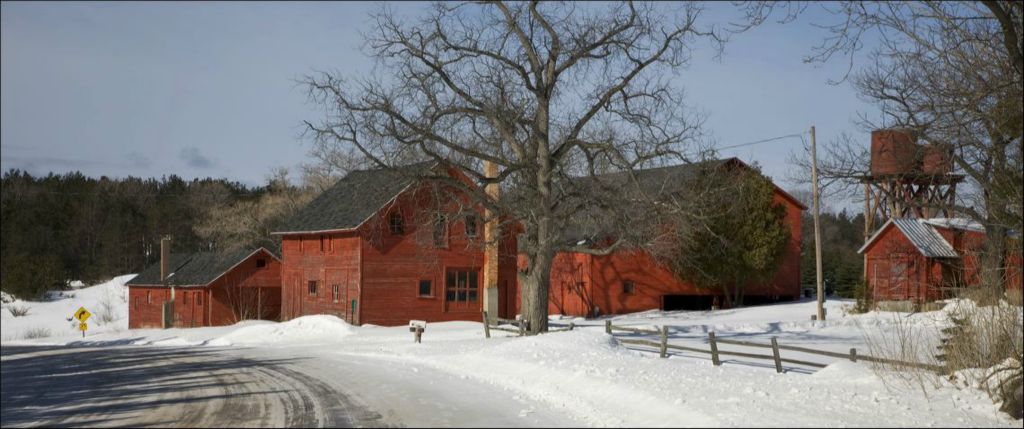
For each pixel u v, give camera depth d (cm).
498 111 2972
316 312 5084
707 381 1677
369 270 4653
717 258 5144
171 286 6312
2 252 9612
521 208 3198
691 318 4584
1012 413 1298
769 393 1516
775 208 5312
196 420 1465
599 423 1323
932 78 1714
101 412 1628
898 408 1360
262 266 6184
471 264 4909
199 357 3098
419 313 4766
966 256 2114
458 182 3150
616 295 5247
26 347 4744
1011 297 1673
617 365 1939
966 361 1630
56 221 10669
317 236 5109
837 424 1212
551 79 3106
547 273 3250
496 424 1337
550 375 1884
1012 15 1380
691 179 3403
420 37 2988
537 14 3044
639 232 3203
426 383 1939
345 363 2567
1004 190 1553
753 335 3475
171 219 10975
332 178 7725
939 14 1501
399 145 2972
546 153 3095
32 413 1664
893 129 1878
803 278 7638
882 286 4578
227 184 11644
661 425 1272
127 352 3688
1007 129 1508
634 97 3111
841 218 12138
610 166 3169
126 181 11719
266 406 1627
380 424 1361
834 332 3506
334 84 2909
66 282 9562
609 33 3045
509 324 3728
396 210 4691
